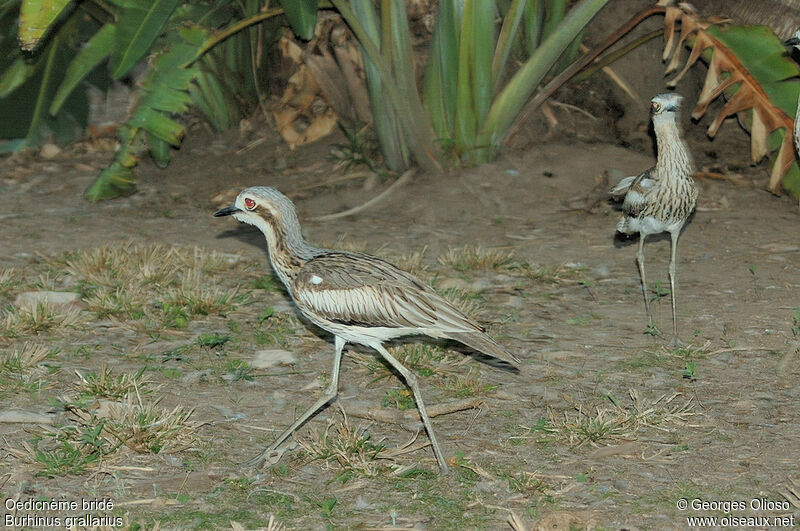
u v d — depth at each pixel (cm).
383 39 1689
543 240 1503
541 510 731
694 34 1639
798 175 1588
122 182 1731
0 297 1228
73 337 1095
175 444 832
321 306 813
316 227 1592
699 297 1238
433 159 1770
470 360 1040
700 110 1625
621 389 962
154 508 730
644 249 1452
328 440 850
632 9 1852
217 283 1299
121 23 1506
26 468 784
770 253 1411
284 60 2016
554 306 1220
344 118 1977
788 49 1557
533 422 890
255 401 936
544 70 1731
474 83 1728
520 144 1819
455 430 876
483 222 1602
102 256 1334
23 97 1898
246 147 1995
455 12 1703
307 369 1019
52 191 1803
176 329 1128
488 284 1305
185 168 1922
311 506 740
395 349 1040
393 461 815
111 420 859
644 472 791
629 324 1149
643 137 1859
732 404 922
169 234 1551
